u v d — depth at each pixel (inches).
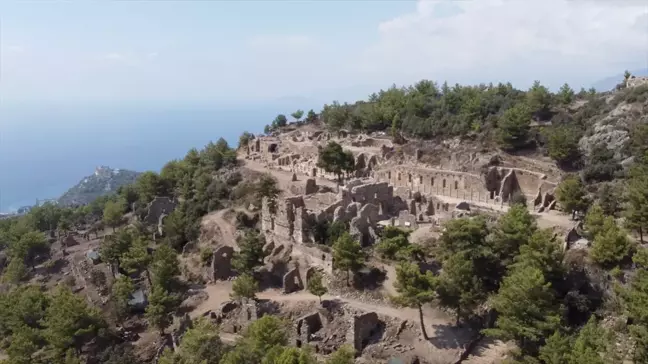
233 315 4542.3
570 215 5305.1
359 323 3811.5
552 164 6437.0
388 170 7204.7
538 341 3250.5
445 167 7066.9
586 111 7426.2
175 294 4805.6
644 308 2859.3
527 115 7155.5
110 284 5664.4
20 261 6737.2
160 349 4429.1
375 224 5108.3
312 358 3139.8
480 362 3486.7
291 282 4694.9
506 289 3344.0
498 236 4138.8
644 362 2805.1
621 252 3705.7
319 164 6943.9
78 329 4397.1
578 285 3799.2
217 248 5521.7
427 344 3703.3
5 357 4874.5
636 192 4165.8
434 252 4527.6
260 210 6240.2
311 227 5118.1
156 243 6614.2
